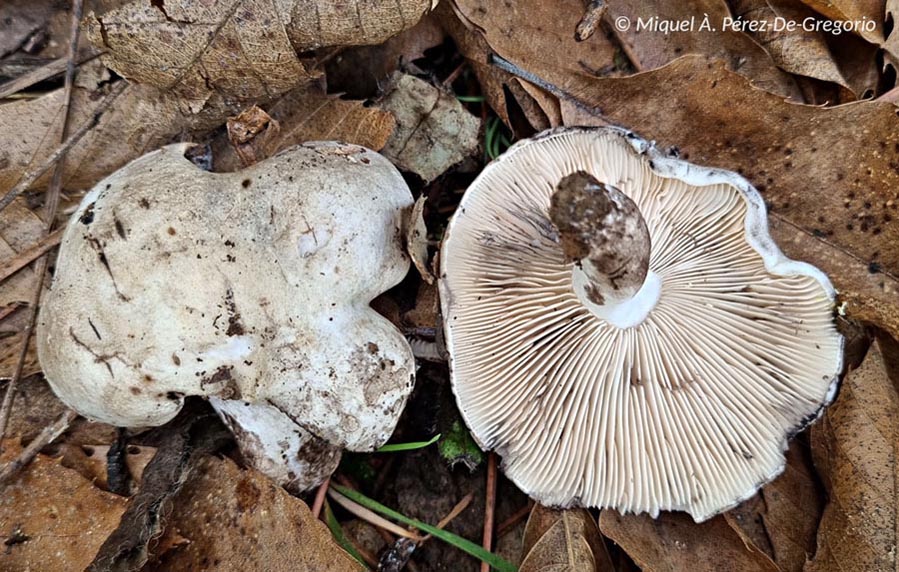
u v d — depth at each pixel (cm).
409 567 17
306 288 14
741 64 18
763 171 17
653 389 15
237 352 14
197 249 13
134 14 15
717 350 15
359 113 17
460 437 17
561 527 16
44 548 15
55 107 16
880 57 18
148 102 16
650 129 17
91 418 14
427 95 18
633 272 13
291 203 14
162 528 15
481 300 15
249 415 15
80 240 13
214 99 16
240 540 15
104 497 15
